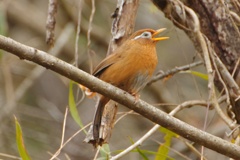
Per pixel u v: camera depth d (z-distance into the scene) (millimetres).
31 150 14469
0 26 12812
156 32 9211
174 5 9562
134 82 8688
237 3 9562
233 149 7570
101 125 8648
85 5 15484
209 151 12195
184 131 7547
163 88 14727
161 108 14586
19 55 7012
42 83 16766
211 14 9523
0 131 13828
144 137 8836
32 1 17203
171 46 15797
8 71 13930
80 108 15312
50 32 8820
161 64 15414
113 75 8555
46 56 7078
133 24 9141
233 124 8398
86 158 14516
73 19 14469
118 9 9172
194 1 9578
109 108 8742
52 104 15719
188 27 9578
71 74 7215
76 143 14781
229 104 8617
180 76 15211
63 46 15102
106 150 8820
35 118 15508
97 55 15375
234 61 9500
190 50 15680
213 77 8820
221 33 9508
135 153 13266
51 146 14664
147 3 14844
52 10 8836
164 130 9352
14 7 16156
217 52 9602
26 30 16359
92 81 7332
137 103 7508
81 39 15055
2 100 15336
